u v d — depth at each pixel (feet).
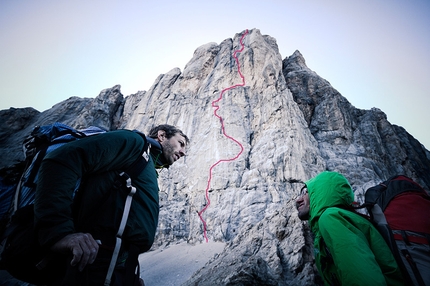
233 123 94.02
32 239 5.45
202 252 55.62
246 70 115.96
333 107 106.01
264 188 69.62
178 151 9.37
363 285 6.13
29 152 6.66
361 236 7.15
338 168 81.97
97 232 6.00
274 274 15.44
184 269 47.91
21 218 5.66
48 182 5.39
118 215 6.24
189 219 71.20
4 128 129.39
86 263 5.19
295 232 19.45
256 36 131.54
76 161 5.76
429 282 6.30
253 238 21.30
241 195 69.87
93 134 6.99
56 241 5.15
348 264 6.56
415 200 7.62
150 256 58.70
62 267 5.86
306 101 111.14
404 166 93.15
